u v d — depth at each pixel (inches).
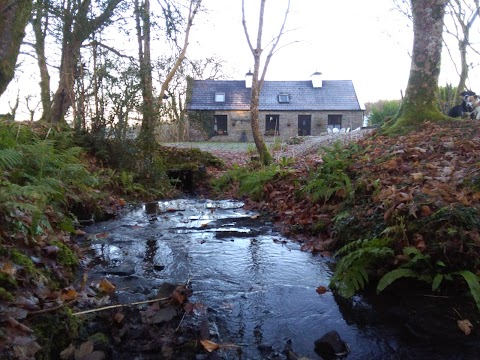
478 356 81.0
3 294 83.7
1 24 281.6
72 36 361.1
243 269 132.3
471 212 120.2
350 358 82.0
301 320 97.6
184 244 160.7
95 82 324.8
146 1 376.8
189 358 81.5
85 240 164.4
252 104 434.9
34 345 73.9
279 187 261.6
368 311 101.6
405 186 160.6
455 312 98.3
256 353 83.5
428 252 114.9
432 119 310.7
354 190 180.9
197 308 102.1
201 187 396.8
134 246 157.3
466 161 187.9
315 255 147.2
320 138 654.5
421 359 80.7
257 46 427.2
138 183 315.0
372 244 121.9
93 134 330.3
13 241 109.7
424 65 318.3
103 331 90.7
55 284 106.1
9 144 188.9
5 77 292.4
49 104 532.4
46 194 161.2
